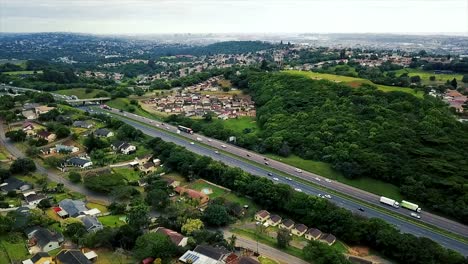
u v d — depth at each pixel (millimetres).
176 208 161625
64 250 123000
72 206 157625
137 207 156500
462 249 142500
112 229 134875
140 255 121750
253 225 162125
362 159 198375
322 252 131500
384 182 190250
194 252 129000
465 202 163000
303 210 165250
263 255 138250
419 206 173125
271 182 181625
